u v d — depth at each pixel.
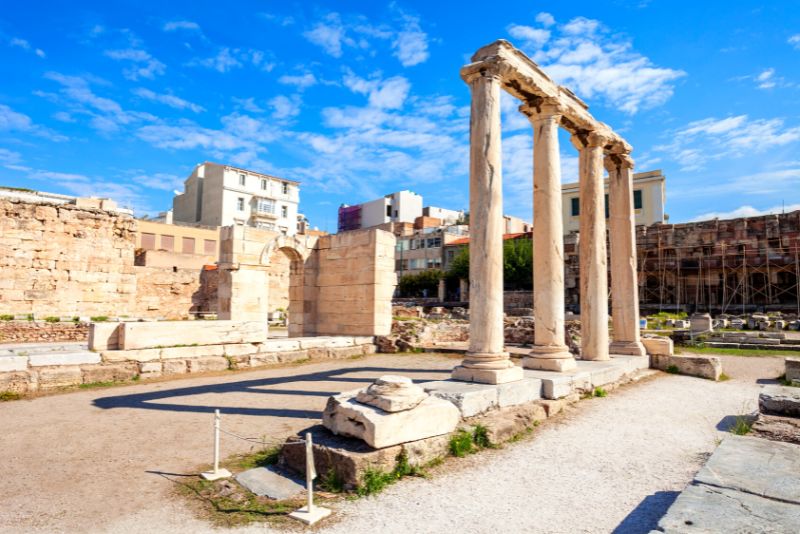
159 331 15.27
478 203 10.59
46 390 12.69
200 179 81.44
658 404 11.26
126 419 9.66
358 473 6.09
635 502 5.71
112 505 5.72
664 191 53.97
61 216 29.53
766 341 24.31
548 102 12.91
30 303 28.23
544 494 6.00
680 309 43.75
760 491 4.52
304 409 10.47
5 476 6.62
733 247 43.34
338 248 24.38
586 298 15.07
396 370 16.41
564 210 58.78
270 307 42.84
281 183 82.94
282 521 5.30
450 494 6.01
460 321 28.53
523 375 11.01
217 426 6.72
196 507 5.68
